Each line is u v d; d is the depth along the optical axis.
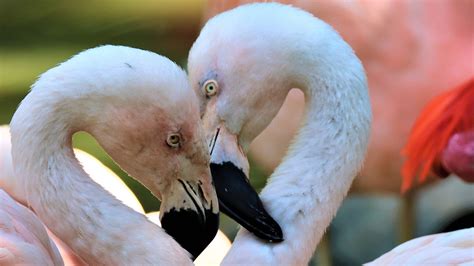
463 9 8.10
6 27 14.99
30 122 4.73
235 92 5.41
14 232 4.74
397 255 5.31
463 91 6.90
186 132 4.84
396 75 8.07
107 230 4.82
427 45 8.05
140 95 4.72
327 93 5.36
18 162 4.78
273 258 5.22
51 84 4.73
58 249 5.59
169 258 4.80
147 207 9.73
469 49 8.09
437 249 5.16
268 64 5.35
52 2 16.19
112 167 10.34
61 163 4.80
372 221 9.73
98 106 4.74
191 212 4.98
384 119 8.13
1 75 12.91
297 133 5.50
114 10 15.81
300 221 5.32
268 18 5.39
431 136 7.00
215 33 5.45
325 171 5.36
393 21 8.03
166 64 4.80
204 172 4.97
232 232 9.49
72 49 13.97
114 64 4.71
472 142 6.85
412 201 8.73
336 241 9.57
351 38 8.08
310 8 8.10
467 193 10.02
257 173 10.49
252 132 5.52
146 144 4.82
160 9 15.68
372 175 8.37
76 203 4.81
